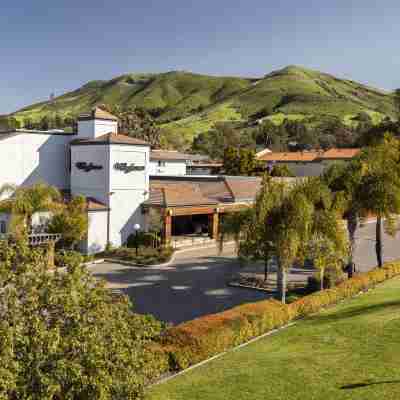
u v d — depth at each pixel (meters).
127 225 37.62
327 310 19.83
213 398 11.92
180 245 38.56
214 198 45.06
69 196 38.34
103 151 36.53
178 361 13.88
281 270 20.84
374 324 16.77
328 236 21.77
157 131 93.25
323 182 25.55
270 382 12.70
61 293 8.34
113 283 27.45
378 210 25.41
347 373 12.94
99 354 7.96
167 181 51.03
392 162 27.59
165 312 22.14
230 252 37.28
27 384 7.35
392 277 25.81
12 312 7.79
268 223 20.88
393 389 11.62
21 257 8.77
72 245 32.47
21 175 38.19
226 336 15.48
